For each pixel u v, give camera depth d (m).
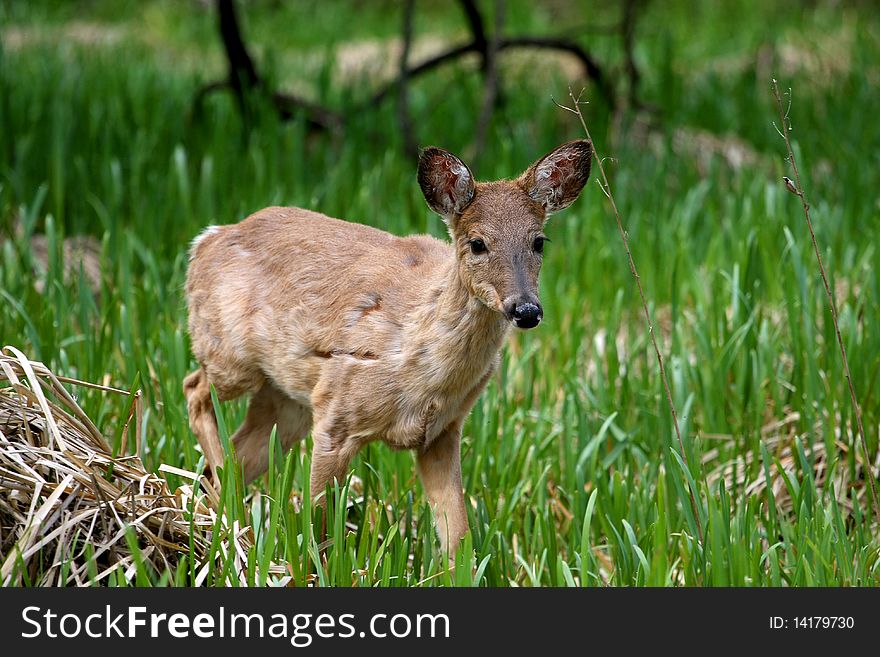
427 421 9.33
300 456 10.94
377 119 21.36
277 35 37.53
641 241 15.19
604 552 10.33
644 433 11.47
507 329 9.30
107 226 14.81
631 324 13.27
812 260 13.91
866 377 11.77
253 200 16.05
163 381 10.81
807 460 10.67
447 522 9.48
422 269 9.64
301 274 9.91
